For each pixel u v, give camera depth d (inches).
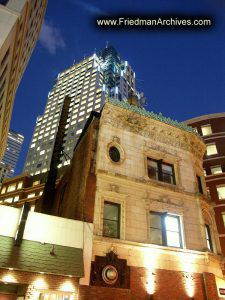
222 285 634.8
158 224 625.3
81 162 687.7
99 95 3986.2
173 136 790.5
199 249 630.5
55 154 967.6
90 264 491.2
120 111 714.8
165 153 738.2
